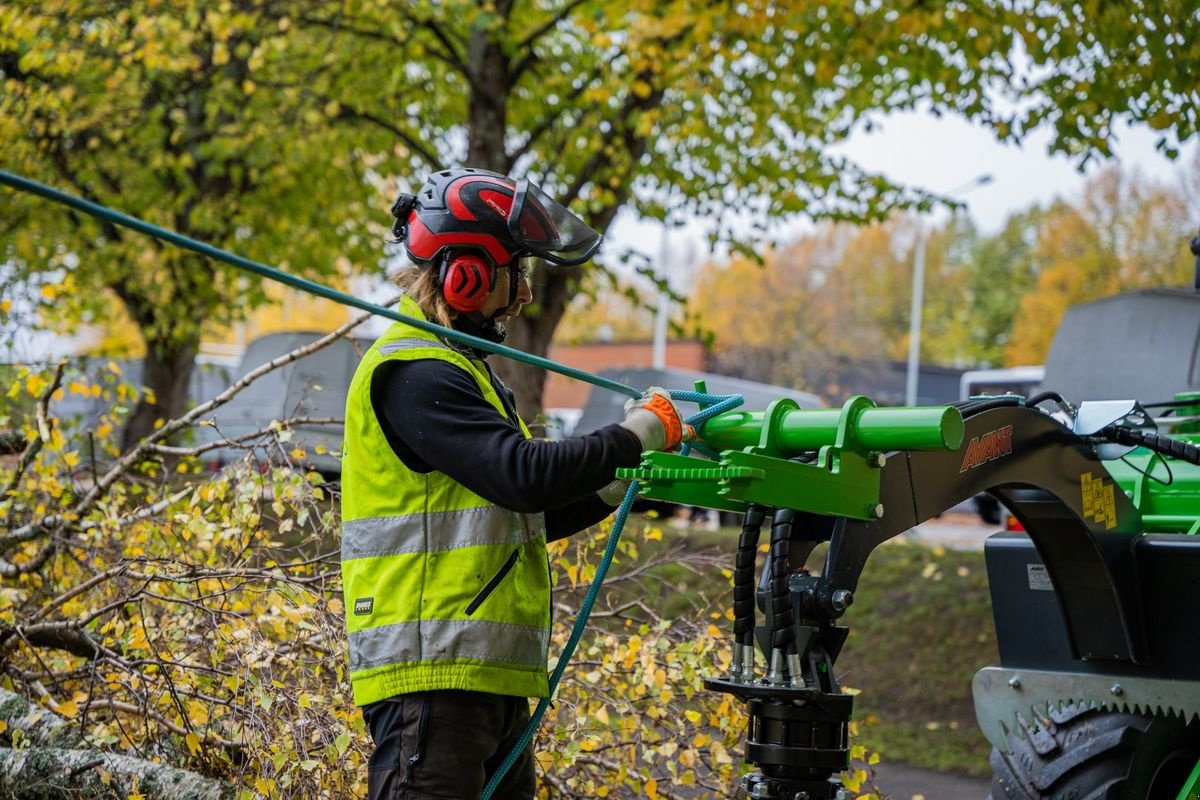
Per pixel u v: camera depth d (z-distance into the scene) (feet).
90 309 40.73
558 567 14.44
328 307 112.68
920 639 28.68
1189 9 21.02
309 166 38.34
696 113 30.22
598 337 161.17
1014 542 12.41
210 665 12.57
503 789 8.56
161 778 11.21
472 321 8.74
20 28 28.84
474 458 7.53
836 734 7.88
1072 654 11.64
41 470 14.32
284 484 12.71
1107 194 137.18
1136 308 37.86
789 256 158.51
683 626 13.94
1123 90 22.80
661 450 8.07
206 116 37.35
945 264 212.43
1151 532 12.24
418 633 7.77
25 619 13.34
